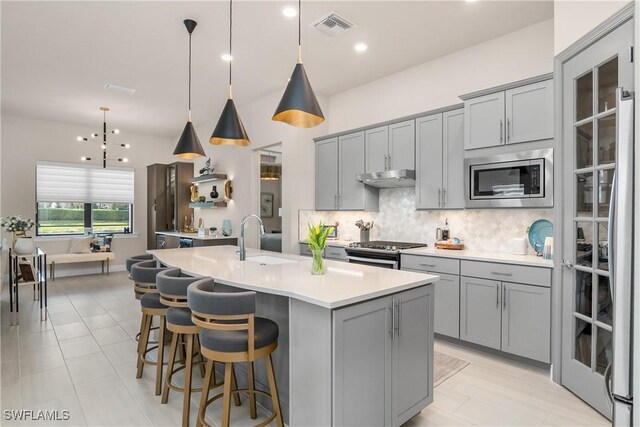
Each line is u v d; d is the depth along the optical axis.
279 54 4.02
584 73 2.39
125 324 4.05
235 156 6.21
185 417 2.16
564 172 2.59
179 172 7.39
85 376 2.79
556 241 2.65
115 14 3.21
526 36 3.47
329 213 5.42
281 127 5.18
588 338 2.38
